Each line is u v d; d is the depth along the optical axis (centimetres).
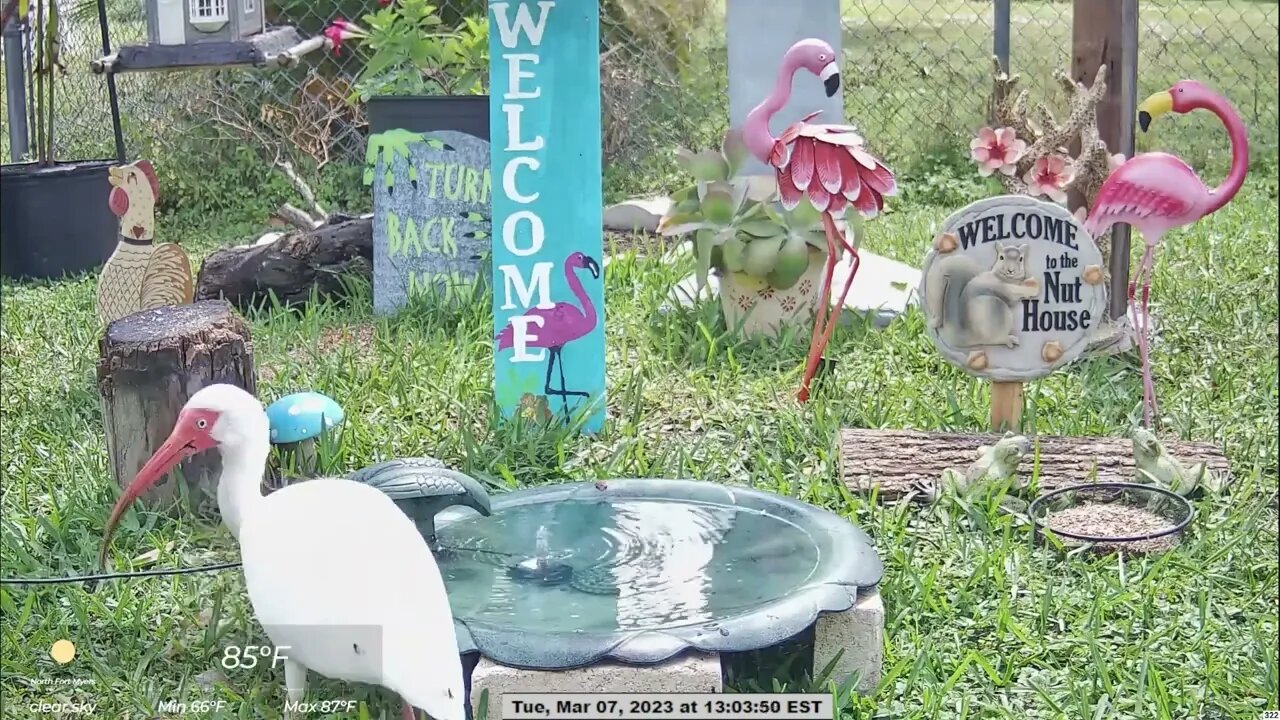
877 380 579
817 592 353
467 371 580
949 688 367
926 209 912
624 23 934
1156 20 1188
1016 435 487
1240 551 443
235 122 908
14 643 387
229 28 516
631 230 828
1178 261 753
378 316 672
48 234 765
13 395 589
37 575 421
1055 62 1044
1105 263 618
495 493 445
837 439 505
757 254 612
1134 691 368
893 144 991
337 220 712
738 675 369
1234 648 390
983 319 502
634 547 393
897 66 1068
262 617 319
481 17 855
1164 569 429
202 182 902
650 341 619
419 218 677
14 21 793
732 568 377
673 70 951
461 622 341
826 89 559
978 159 571
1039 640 390
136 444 466
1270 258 753
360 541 313
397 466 397
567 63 505
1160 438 521
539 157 510
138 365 461
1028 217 498
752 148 571
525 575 375
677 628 338
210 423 352
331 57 902
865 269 698
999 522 452
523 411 523
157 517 462
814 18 631
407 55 755
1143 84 1078
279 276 685
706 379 574
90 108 855
